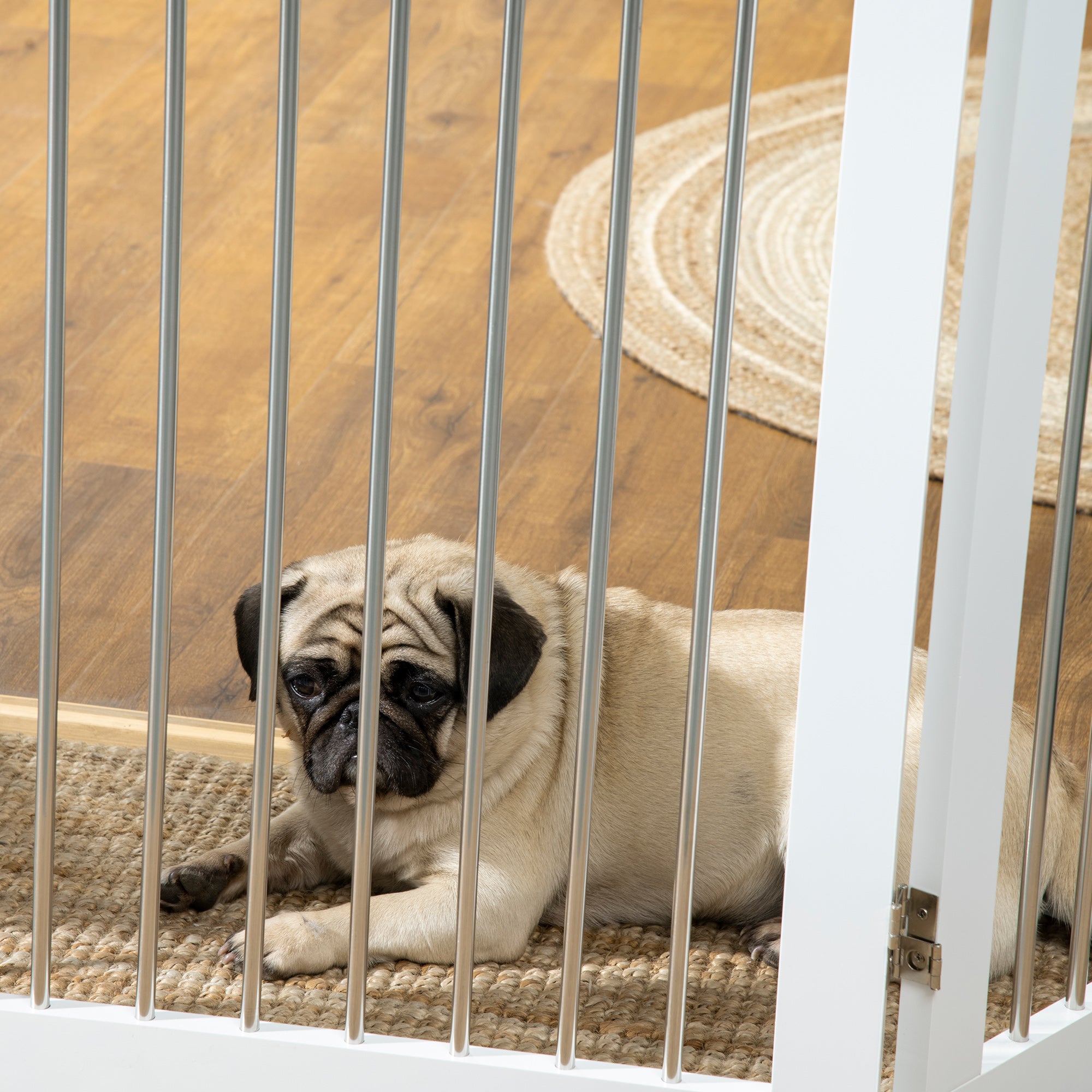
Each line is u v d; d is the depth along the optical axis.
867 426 1.12
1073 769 1.82
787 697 1.78
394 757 1.65
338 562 1.79
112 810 1.92
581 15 4.34
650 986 1.66
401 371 2.96
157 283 3.16
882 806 1.18
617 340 1.18
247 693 2.18
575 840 1.26
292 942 1.60
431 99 3.90
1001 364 1.14
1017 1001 1.37
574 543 2.52
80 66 3.92
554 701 1.76
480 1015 1.58
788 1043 1.26
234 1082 1.33
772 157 3.78
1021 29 1.08
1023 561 1.24
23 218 3.34
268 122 3.76
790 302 3.27
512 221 1.17
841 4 4.47
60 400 1.22
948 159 1.06
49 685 1.26
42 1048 1.34
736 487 2.69
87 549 2.45
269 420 1.21
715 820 1.76
